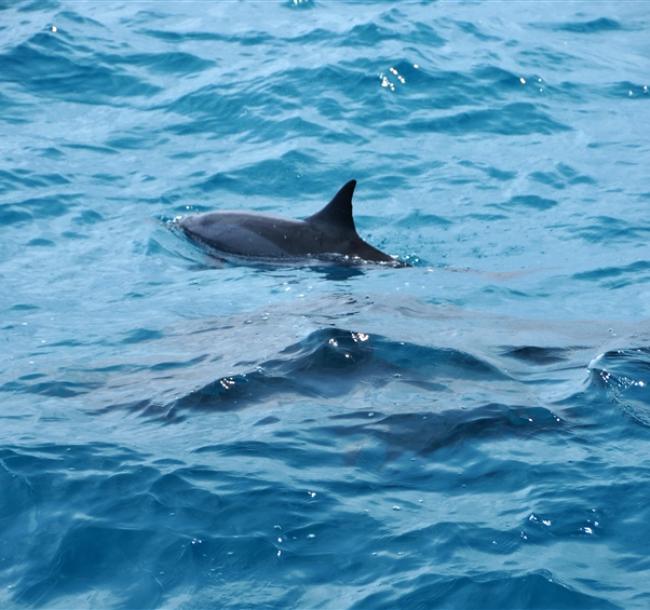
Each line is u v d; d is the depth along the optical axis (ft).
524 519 42.78
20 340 68.28
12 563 41.14
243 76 130.11
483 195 103.50
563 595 37.96
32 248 88.12
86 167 107.04
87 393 57.36
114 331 69.82
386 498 44.91
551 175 107.96
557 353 61.36
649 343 62.59
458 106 124.47
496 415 51.67
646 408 52.85
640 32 156.35
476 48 141.90
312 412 52.60
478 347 61.41
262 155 111.45
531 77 133.80
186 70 132.98
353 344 59.31
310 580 39.52
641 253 89.15
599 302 77.97
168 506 44.21
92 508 44.27
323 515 43.50
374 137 116.47
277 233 91.86
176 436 50.57
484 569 39.58
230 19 151.02
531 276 84.28
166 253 88.94
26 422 52.90
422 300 76.89
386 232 95.91
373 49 137.08
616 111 125.90
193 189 103.76
